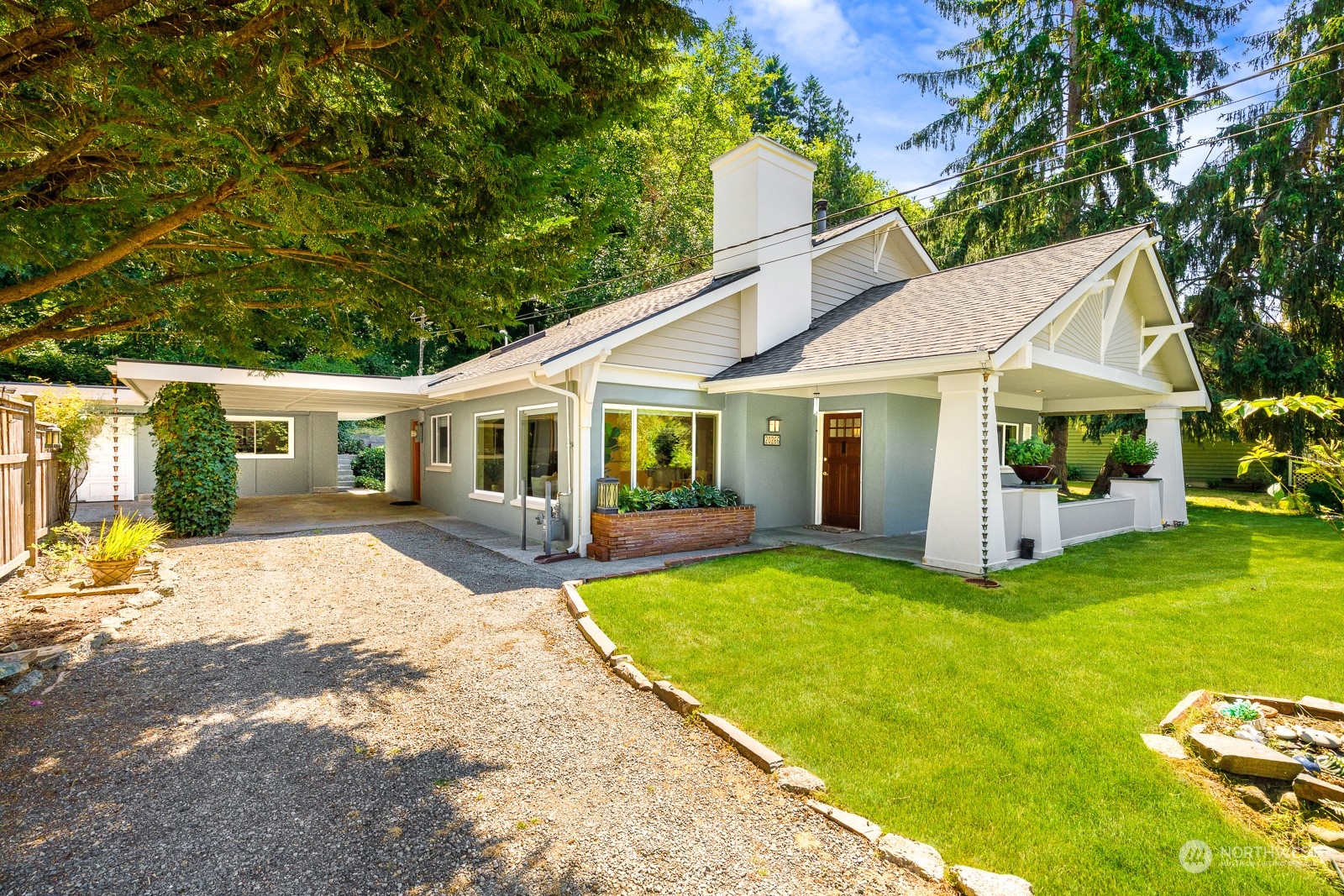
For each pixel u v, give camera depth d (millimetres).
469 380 10742
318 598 6730
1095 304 9688
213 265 4766
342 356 5410
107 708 4039
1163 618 5844
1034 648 5039
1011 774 3252
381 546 9750
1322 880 2492
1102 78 17500
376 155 3697
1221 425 16969
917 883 2504
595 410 9164
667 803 3070
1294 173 15250
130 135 2748
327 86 3248
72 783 3162
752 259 10984
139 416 10812
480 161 3547
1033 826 2834
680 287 12734
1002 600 6461
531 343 14984
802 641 5238
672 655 4934
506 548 9562
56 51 2922
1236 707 3850
